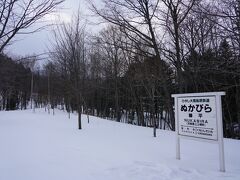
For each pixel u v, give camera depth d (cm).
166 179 441
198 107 560
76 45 1547
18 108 5322
